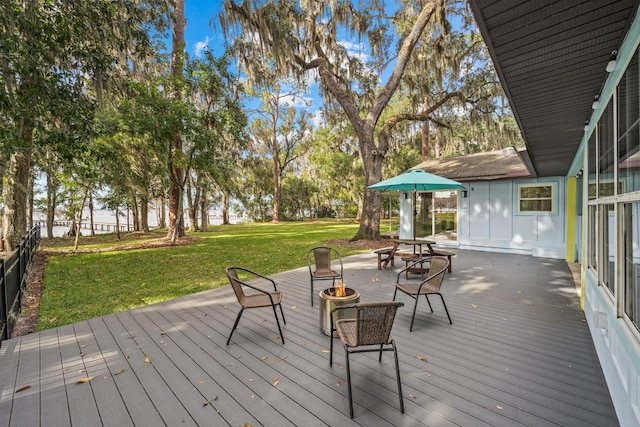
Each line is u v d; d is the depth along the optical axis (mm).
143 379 2529
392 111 17391
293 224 25266
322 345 3102
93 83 6922
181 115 9891
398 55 12148
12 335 3732
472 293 4859
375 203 11789
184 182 11844
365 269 6738
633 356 1627
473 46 11633
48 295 5312
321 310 3439
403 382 2424
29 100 4871
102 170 10695
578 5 1521
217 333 3428
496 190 9281
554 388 2322
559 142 4297
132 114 9297
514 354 2865
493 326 3537
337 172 23625
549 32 1759
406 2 11867
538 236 8586
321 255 4938
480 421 1973
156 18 8922
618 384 1966
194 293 5176
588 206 3416
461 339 3197
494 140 14703
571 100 2764
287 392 2322
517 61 2096
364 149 11750
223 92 10992
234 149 20172
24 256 5965
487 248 9453
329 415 2057
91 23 6000
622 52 1835
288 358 2842
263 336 3334
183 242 12719
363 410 2098
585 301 3795
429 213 10875
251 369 2656
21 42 4453
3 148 4652
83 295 5281
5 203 8281
